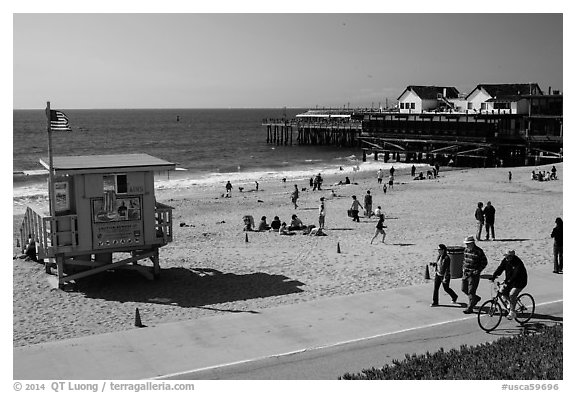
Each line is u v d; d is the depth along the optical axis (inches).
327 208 1402.6
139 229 701.3
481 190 1684.3
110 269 736.3
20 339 517.3
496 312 507.8
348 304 568.4
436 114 2847.0
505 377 375.2
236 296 641.0
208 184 2105.1
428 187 1788.9
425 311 543.2
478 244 877.2
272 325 513.7
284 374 414.0
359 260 799.1
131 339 486.3
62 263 680.4
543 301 560.1
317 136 4394.7
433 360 409.1
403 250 862.5
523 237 938.7
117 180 685.3
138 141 4975.4
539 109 2623.0
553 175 1911.9
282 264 789.2
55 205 685.3
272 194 1747.0
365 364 428.8
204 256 850.1
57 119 653.3
